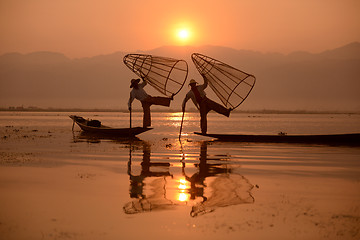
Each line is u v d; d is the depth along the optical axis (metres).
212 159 16.12
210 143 22.02
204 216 8.38
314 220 8.10
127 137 25.45
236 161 15.65
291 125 47.75
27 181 11.64
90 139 24.09
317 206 9.10
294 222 7.99
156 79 23.88
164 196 9.96
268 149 19.48
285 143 22.25
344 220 8.09
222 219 8.18
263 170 13.58
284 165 14.65
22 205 9.12
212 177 12.34
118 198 9.75
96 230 7.52
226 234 7.36
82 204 9.22
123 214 8.48
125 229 7.58
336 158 16.48
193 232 7.44
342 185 11.21
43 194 10.12
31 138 24.48
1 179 11.91
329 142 22.47
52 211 8.67
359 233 7.38
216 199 9.69
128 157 16.52
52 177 12.23
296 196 9.98
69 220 8.08
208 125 46.12
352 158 16.48
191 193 10.26
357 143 22.12
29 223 7.88
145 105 24.34
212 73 22.84
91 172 13.11
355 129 39.00
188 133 30.30
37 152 17.84
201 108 23.23
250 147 20.25
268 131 35.12
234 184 11.33
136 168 13.91
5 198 9.72
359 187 10.94
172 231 7.49
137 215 8.43
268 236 7.26
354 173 13.02
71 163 14.89
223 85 23.00
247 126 44.12
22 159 15.77
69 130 32.09
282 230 7.55
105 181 11.69
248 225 7.81
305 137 22.48
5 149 18.89
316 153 18.08
